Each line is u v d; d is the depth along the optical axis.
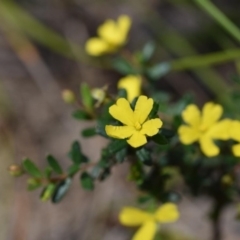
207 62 0.46
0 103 0.60
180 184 0.49
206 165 0.40
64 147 0.59
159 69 0.42
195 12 0.61
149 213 0.39
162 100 0.41
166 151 0.40
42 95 0.62
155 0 0.65
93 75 0.63
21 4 0.64
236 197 0.44
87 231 0.54
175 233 0.53
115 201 0.55
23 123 0.60
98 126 0.36
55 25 0.64
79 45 0.63
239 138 0.37
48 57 0.64
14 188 0.56
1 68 0.63
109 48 0.44
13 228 0.54
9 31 0.60
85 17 0.65
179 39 0.58
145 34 0.64
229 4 0.59
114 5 0.65
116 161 0.38
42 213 0.55
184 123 0.39
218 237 0.44
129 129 0.34
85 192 0.56
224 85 0.53
